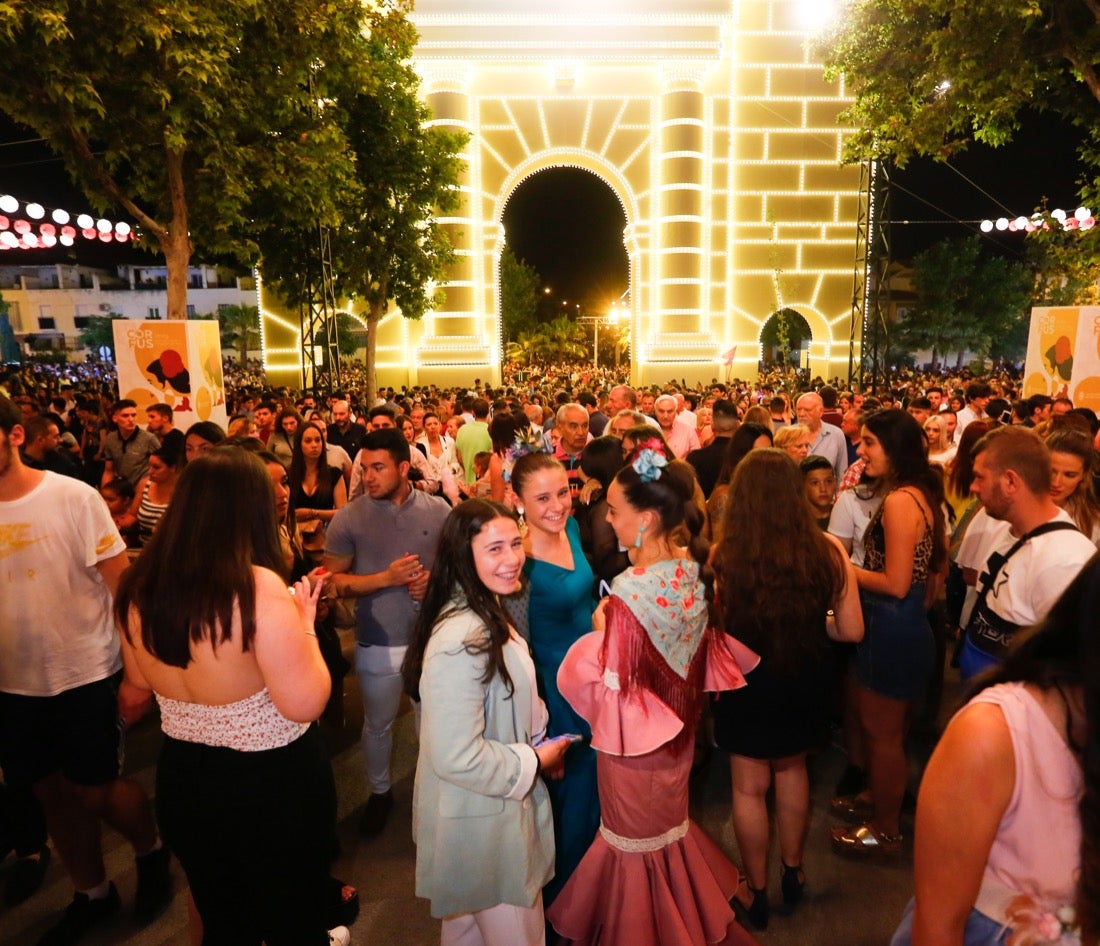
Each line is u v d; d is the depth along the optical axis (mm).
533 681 2441
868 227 22125
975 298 41625
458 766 2121
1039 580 2537
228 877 2227
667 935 2576
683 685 2490
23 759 3041
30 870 3500
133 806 3168
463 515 2268
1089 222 14180
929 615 4664
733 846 3705
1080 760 1197
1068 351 9102
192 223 10945
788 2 27516
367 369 20953
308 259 18906
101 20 8188
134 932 3178
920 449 3297
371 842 3766
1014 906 1254
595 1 26375
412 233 19766
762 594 2830
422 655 2316
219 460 2156
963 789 1232
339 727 4504
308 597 2277
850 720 4016
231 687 2107
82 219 14664
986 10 9953
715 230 28484
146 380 8734
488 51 26516
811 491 4266
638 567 2543
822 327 29172
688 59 26781
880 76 12945
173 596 2043
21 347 67750
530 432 3443
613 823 2598
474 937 2529
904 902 3287
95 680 3090
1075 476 3322
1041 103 11945
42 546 2988
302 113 11500
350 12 11305
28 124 9031
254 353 70375
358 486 5629
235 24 9500
